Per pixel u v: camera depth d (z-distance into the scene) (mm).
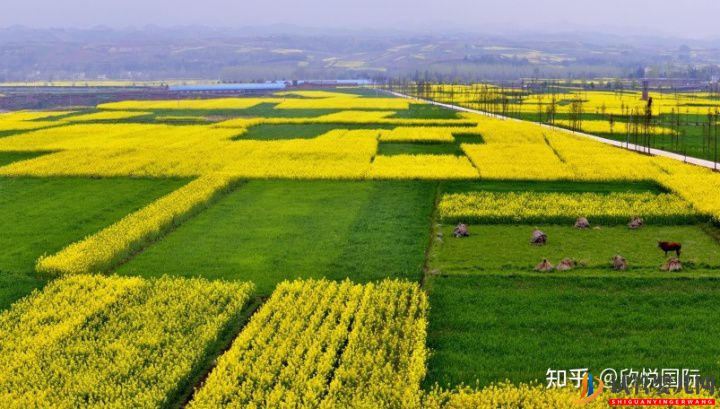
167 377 25578
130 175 65875
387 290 34438
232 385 24875
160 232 45781
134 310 32281
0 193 58625
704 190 53188
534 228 46375
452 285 35562
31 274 38500
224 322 30609
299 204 53562
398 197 55594
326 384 25438
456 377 26062
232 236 45031
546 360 27125
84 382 25469
